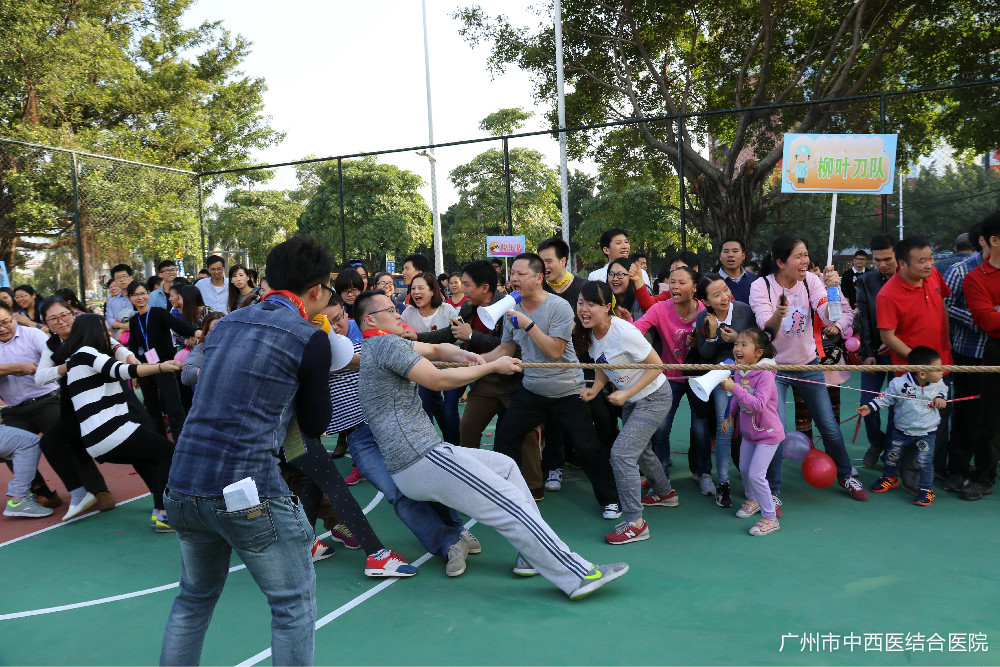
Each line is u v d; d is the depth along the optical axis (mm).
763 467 4480
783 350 5055
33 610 3775
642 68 18453
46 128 17000
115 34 20500
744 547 4230
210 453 2330
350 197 32656
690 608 3447
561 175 13031
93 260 12172
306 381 2518
